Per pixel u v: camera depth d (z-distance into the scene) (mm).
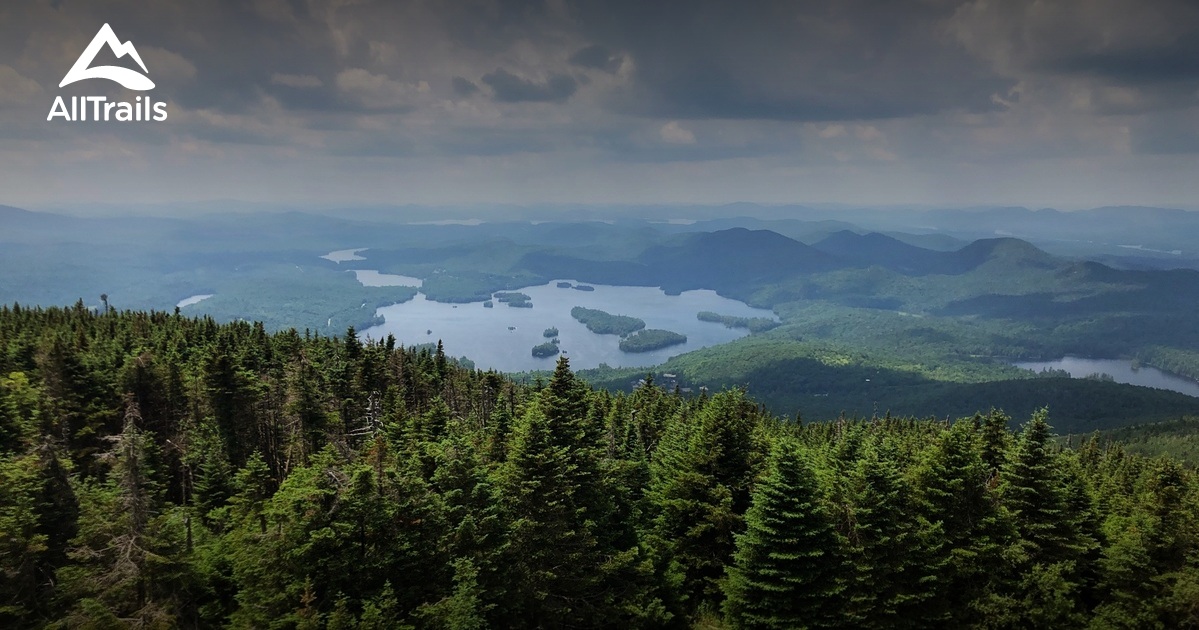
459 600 30078
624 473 51844
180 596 29984
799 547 39375
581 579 37656
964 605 41375
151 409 65500
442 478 35469
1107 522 49031
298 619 27094
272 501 31906
